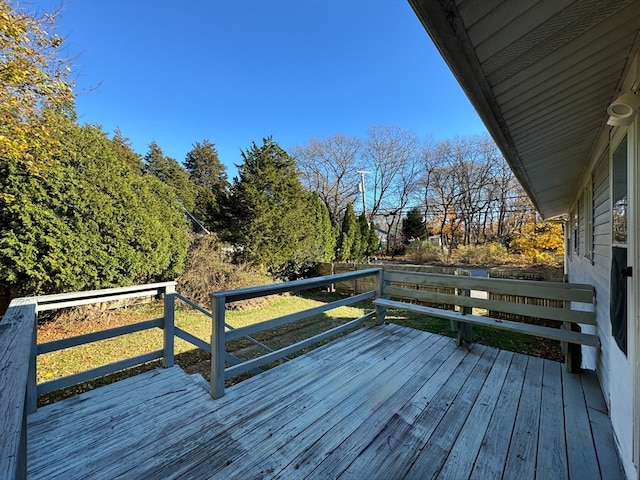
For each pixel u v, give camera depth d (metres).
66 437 1.65
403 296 3.60
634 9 1.08
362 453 1.56
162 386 2.24
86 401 2.02
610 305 1.96
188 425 1.78
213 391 2.07
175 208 6.71
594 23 1.14
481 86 1.51
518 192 17.02
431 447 1.61
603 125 2.55
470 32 1.09
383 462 1.50
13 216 4.27
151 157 19.62
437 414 1.91
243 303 7.09
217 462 1.48
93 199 4.84
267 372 2.46
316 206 11.88
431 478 1.40
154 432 1.71
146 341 4.74
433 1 0.91
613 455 1.57
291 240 9.25
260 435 1.69
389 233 21.25
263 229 8.82
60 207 4.56
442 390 2.21
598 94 1.93
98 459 1.49
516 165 3.16
